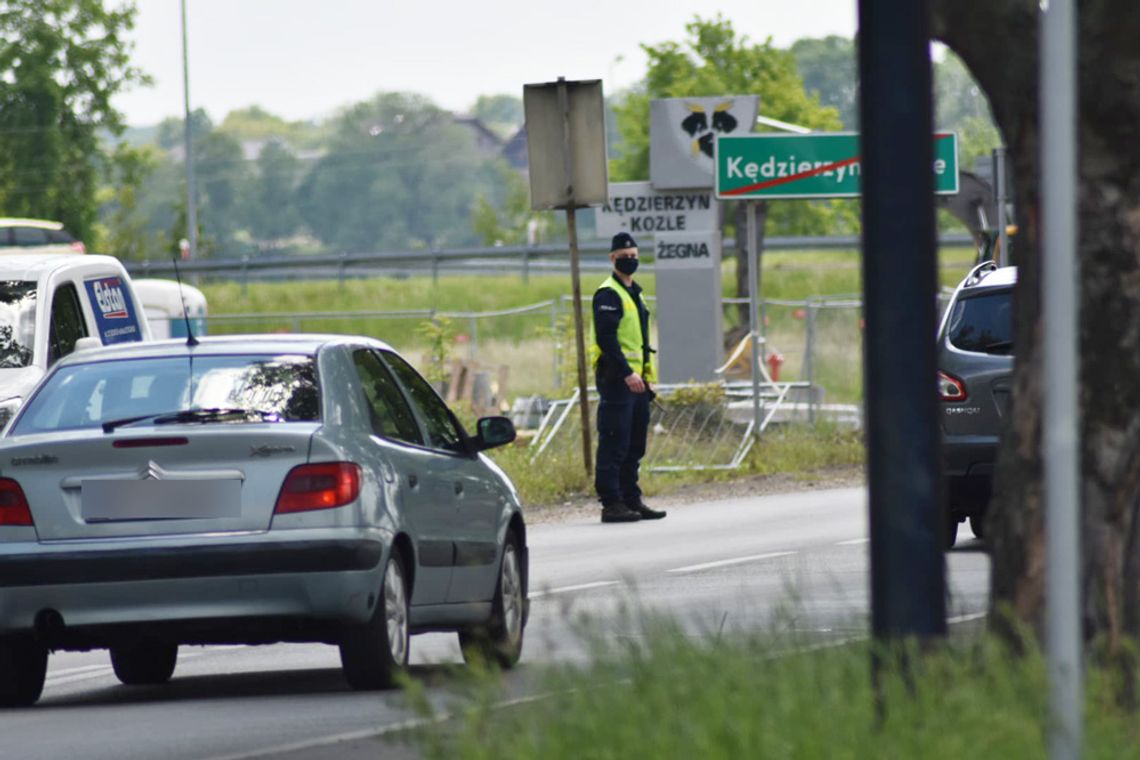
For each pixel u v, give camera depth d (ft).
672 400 331.36
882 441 78.64
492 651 131.03
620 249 252.42
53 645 125.59
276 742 109.91
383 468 128.06
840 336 443.73
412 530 129.49
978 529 217.77
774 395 357.20
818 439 344.08
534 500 287.07
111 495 124.36
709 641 85.56
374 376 136.87
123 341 243.81
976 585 169.37
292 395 128.98
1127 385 87.81
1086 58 86.89
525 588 152.46
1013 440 89.10
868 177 78.33
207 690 138.00
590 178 280.31
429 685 124.77
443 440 143.13
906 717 72.02
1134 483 88.48
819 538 225.76
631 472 258.16
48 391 131.95
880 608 78.95
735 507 273.33
